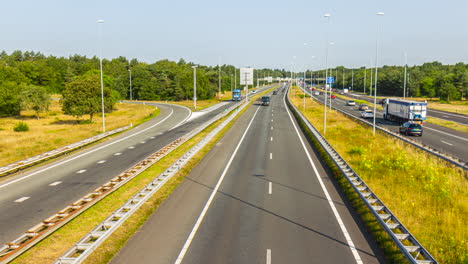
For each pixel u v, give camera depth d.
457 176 22.69
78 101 58.56
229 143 36.59
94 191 19.50
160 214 16.28
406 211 16.47
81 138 41.78
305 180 22.36
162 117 64.69
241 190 20.16
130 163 28.02
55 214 15.90
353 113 71.06
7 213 17.09
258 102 99.94
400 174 23.08
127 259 11.92
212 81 132.62
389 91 142.50
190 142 37.28
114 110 86.06
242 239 13.52
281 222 15.30
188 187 20.78
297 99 109.69
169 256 12.12
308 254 12.26
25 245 12.55
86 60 195.00
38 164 28.22
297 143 36.59
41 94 73.00
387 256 12.06
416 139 39.22
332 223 15.20
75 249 11.85
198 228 14.61
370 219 15.21
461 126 50.09
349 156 29.22
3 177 24.23
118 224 13.70
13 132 50.97
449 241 13.45
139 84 123.50
